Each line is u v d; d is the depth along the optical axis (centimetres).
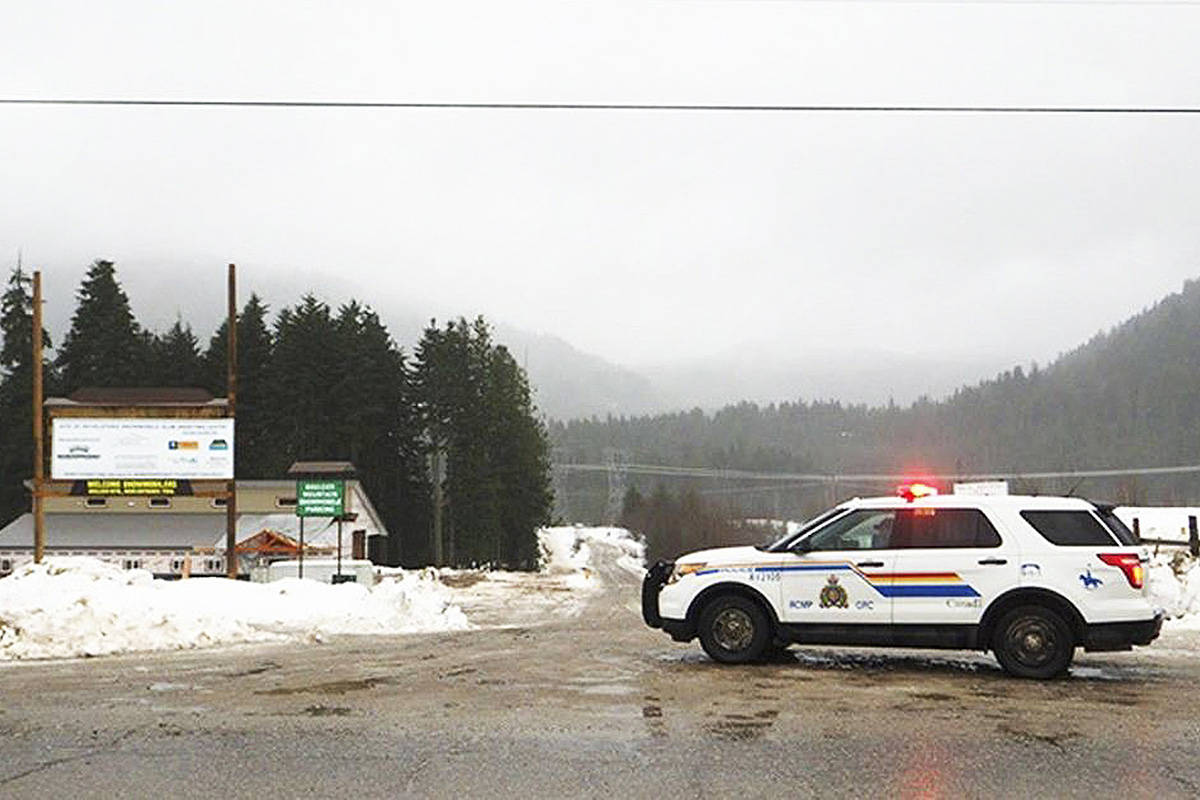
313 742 852
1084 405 15625
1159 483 13338
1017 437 15775
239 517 5438
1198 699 1042
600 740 857
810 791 712
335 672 1227
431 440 8238
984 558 1186
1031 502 1203
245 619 2094
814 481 14750
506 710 980
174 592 2256
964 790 716
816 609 1239
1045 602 1166
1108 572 1155
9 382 7419
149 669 1262
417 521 8312
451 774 754
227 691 1090
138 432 3550
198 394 3856
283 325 8419
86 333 7856
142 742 852
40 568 2270
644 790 715
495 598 4028
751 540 11612
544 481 9275
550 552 12412
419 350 8312
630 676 1184
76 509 5494
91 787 723
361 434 7594
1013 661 1169
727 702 1020
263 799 696
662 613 1302
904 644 1207
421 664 1297
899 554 1216
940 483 2662
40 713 971
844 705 1005
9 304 7575
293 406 7469
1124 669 1261
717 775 752
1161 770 767
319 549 4803
